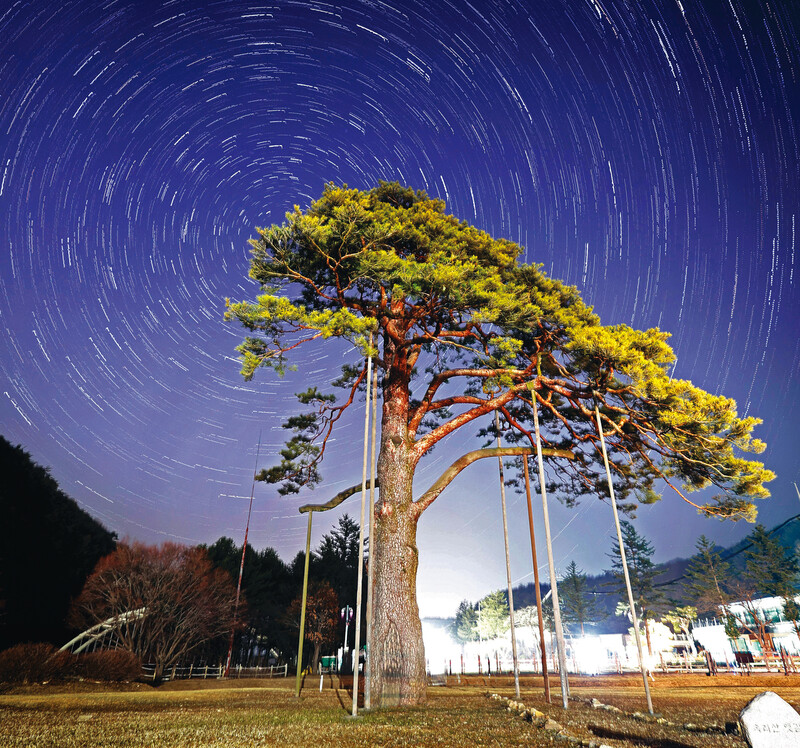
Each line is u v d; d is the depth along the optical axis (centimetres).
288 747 826
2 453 3822
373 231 1730
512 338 2027
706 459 2020
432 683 2877
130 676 2583
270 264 1797
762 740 630
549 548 1590
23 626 3509
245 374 1680
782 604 4266
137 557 3338
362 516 1441
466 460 1917
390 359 2061
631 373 1822
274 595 5406
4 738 885
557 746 855
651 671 3753
